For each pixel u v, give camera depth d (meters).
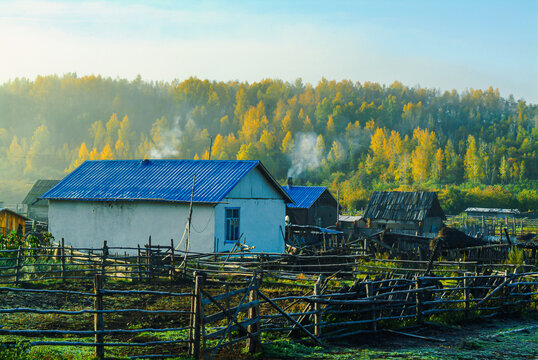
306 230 37.94
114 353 10.20
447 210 120.44
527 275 18.92
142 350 10.50
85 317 13.59
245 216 29.73
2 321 12.55
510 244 29.16
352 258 26.16
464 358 10.88
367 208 66.12
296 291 18.75
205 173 30.91
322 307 12.30
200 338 10.67
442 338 12.64
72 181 34.62
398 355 10.95
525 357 11.14
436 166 189.75
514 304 16.53
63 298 16.33
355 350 11.24
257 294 11.11
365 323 12.95
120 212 30.69
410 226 62.41
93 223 31.67
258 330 10.98
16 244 23.20
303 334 11.95
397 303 13.66
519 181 177.75
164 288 19.31
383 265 27.41
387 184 175.50
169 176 31.83
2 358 9.02
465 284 15.34
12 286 18.59
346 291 13.08
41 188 64.81
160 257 22.22
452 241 32.66
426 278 14.28
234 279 21.00
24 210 82.31
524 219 88.50
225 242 28.22
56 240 33.06
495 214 104.19
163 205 29.17
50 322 12.80
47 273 20.98
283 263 24.03
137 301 16.17
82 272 21.91
